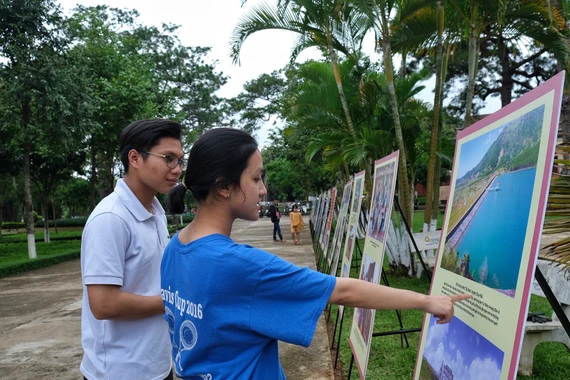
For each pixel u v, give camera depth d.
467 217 1.79
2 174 20.00
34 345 5.41
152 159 1.86
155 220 1.98
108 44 18.09
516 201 1.41
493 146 1.67
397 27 7.15
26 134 12.86
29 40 12.23
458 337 1.69
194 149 1.36
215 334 1.24
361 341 3.12
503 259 1.43
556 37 6.18
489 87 17.45
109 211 1.77
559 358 3.89
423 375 1.99
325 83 8.95
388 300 1.29
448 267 1.90
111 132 16.64
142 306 1.75
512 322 1.32
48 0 12.80
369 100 8.68
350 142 8.06
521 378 3.46
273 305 1.23
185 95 29.30
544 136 1.31
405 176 7.40
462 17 6.73
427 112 9.31
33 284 10.02
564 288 3.78
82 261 1.80
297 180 39.53
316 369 4.15
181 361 1.34
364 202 9.60
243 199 1.35
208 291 1.24
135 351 1.79
